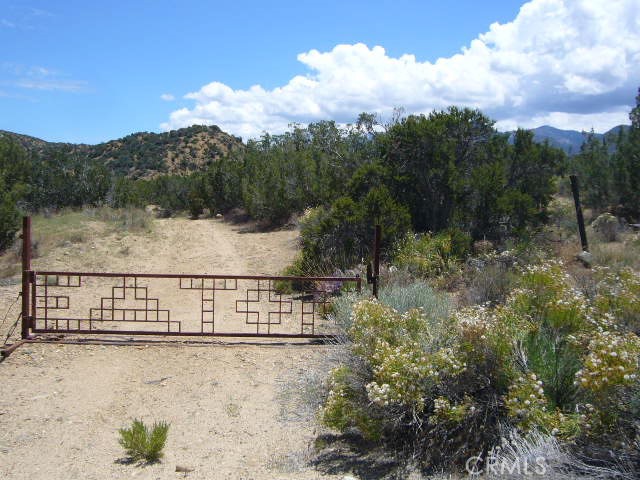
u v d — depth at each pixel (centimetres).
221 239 2278
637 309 634
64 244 1836
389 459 504
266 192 2653
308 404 656
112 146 10450
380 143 1714
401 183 1573
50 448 552
